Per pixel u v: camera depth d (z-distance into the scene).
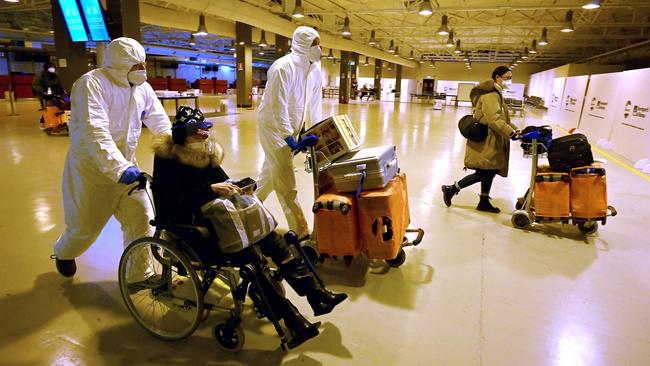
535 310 2.00
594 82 8.76
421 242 2.82
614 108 7.25
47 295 2.04
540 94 21.20
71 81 7.13
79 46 7.12
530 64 30.86
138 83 1.88
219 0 9.44
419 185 4.33
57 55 7.02
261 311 1.67
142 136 7.08
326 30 15.66
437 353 1.67
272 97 2.33
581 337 1.79
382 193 2.09
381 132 8.69
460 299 2.09
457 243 2.82
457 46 17.77
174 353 1.65
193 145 1.65
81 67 7.22
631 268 2.48
